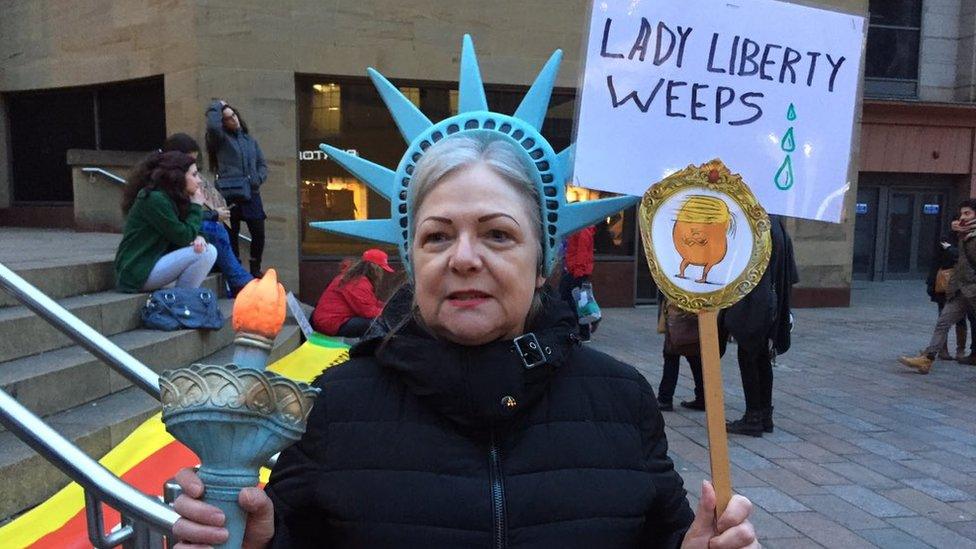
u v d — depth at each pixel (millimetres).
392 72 10367
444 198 1311
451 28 10508
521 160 1376
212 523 1033
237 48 9734
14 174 12961
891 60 15945
